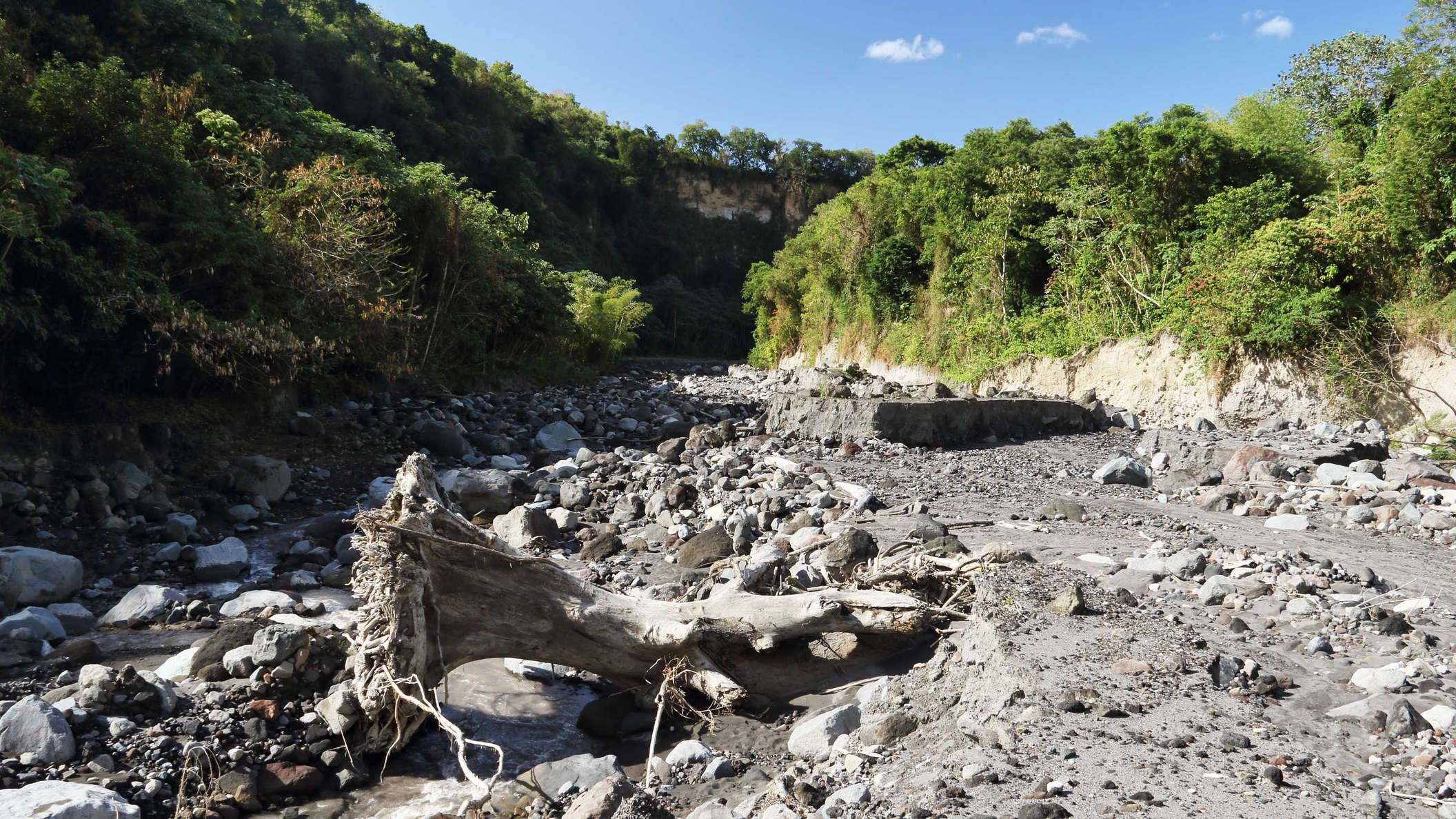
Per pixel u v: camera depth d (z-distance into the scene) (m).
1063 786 3.01
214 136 14.13
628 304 35.12
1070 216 21.62
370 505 9.85
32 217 8.02
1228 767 3.08
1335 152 19.31
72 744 4.11
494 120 55.69
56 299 8.96
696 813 3.41
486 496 9.21
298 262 13.23
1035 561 5.93
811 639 5.50
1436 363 13.05
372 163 18.17
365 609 4.66
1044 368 19.36
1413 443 12.23
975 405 13.69
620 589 6.71
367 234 14.99
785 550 7.25
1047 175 23.73
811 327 37.09
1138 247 18.66
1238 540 6.92
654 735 4.29
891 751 3.89
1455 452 11.31
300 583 7.14
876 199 31.36
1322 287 14.70
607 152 74.06
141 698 4.46
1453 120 13.01
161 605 6.39
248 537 8.54
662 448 12.59
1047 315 20.53
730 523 7.98
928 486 9.77
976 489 9.61
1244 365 15.16
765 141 78.94
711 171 77.06
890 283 29.47
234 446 10.84
